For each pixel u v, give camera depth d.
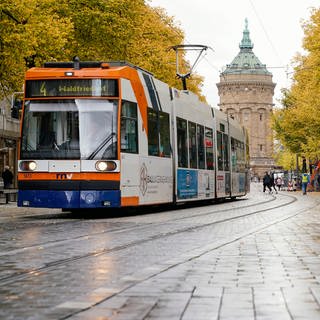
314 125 48.78
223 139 31.11
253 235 13.02
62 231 14.05
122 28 28.44
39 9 22.91
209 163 27.94
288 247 10.67
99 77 18.14
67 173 17.92
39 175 18.09
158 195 21.11
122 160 18.20
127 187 18.53
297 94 52.25
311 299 6.01
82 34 28.33
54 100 18.25
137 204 19.23
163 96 21.91
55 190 17.95
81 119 18.05
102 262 8.86
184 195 23.91
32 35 20.84
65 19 23.86
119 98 18.14
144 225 15.83
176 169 22.91
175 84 38.31
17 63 21.44
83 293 6.44
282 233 13.48
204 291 6.47
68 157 17.95
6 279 7.39
